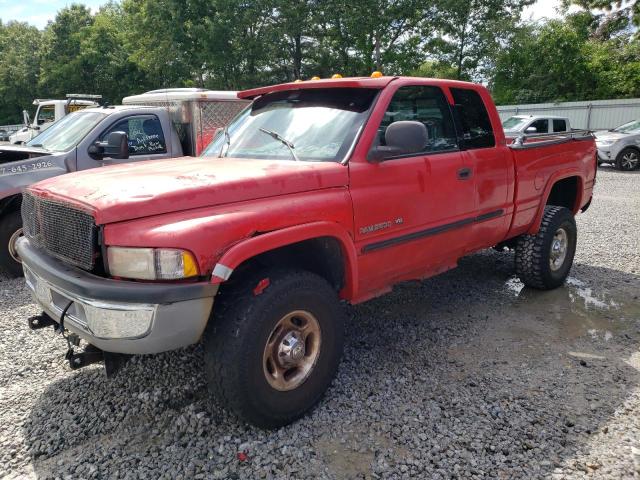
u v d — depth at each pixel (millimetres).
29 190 3334
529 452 2811
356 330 4484
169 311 2514
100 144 6555
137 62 32000
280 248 3205
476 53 31844
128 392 3459
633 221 8906
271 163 3352
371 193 3408
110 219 2537
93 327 2596
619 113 22812
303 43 32594
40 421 3156
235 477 2650
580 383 3537
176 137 7543
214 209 2744
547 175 5125
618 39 29281
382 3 29562
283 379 3004
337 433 3002
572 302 5109
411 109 3865
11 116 48312
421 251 3906
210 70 29797
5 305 5176
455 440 2920
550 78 28938
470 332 4418
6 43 53062
